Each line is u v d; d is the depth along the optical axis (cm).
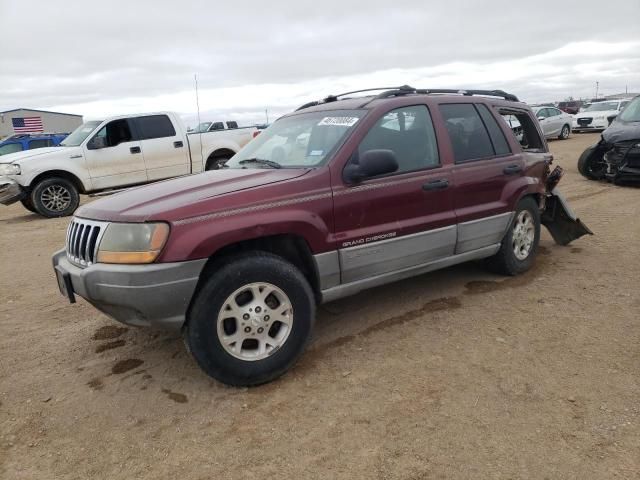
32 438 298
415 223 408
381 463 262
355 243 374
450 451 268
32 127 4609
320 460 267
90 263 329
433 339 394
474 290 488
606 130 1092
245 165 427
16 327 461
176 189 355
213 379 352
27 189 1057
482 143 475
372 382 337
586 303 448
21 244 820
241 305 331
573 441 271
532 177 512
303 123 441
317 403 317
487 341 386
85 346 415
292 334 345
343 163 374
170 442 288
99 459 277
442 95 462
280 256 354
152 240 305
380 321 429
